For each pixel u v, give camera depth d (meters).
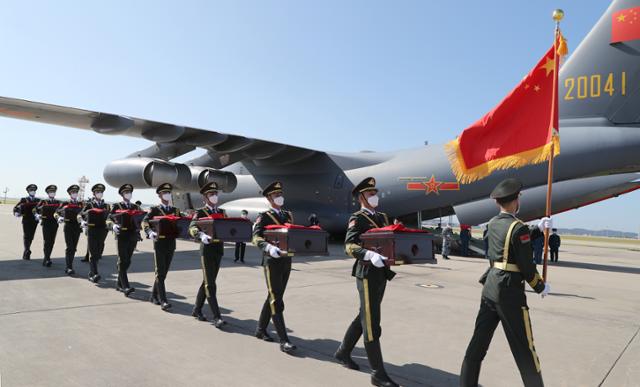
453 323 5.27
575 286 8.56
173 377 3.36
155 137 13.30
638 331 5.13
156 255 5.73
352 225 3.66
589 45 10.99
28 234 9.70
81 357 3.73
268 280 4.23
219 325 4.79
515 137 5.66
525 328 2.89
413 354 4.12
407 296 6.94
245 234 5.01
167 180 13.33
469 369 3.09
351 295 6.78
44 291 6.43
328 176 16.12
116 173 13.80
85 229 7.29
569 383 3.48
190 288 7.07
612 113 10.77
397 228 3.41
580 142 10.91
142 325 4.82
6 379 3.22
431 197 13.64
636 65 10.37
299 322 5.18
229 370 3.56
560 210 12.27
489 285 3.01
